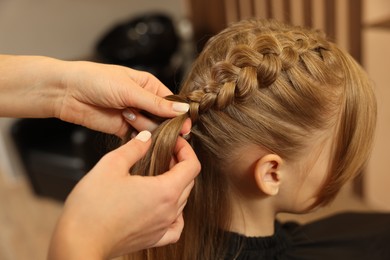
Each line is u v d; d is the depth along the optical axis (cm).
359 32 151
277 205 77
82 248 46
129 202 51
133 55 212
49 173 198
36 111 75
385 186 171
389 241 103
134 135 72
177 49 221
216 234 76
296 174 72
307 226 107
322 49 69
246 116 65
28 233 191
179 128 62
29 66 73
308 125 67
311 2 153
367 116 71
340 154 72
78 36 219
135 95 66
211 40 75
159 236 57
